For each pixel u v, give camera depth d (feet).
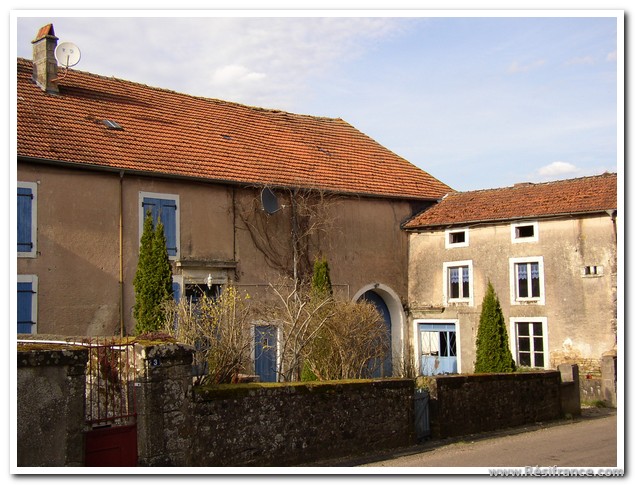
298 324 50.31
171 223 64.49
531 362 73.20
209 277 64.75
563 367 59.31
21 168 55.83
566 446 42.65
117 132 66.13
